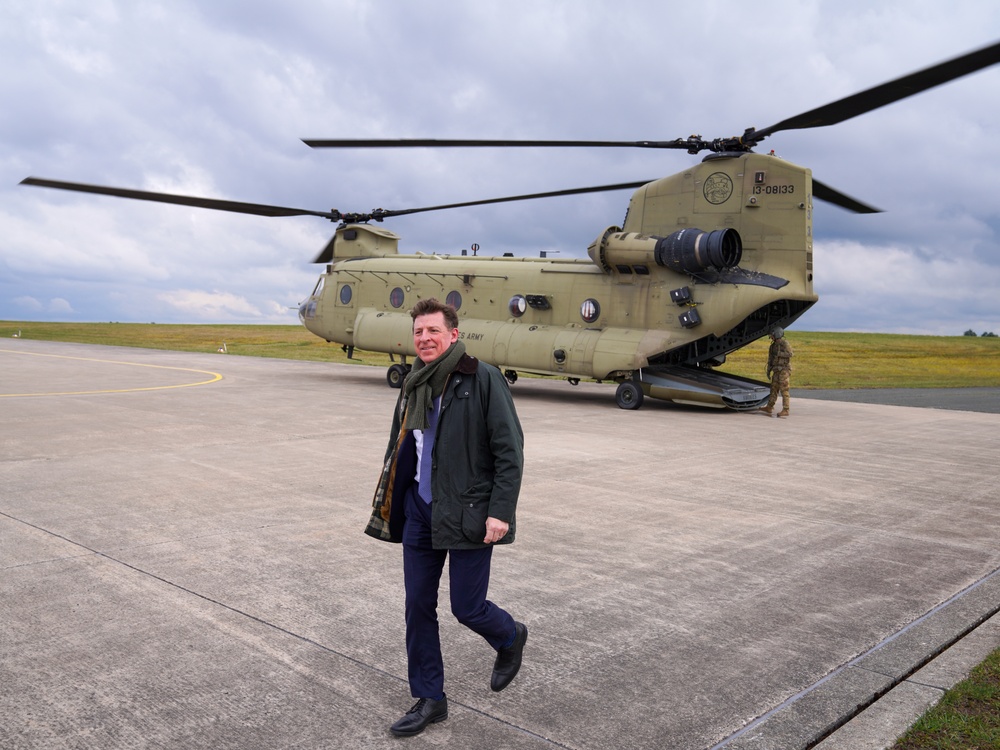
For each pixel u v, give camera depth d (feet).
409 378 10.75
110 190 49.34
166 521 20.53
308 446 33.27
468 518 10.30
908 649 13.30
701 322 50.01
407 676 11.93
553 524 21.38
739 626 14.29
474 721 10.66
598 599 15.57
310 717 10.62
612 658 12.80
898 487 27.78
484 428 10.47
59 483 24.88
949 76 27.40
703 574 17.33
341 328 67.62
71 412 42.29
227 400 50.70
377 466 28.89
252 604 14.75
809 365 110.01
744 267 50.44
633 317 53.11
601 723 10.65
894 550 19.61
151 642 12.92
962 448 37.83
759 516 22.89
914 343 143.23
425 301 10.73
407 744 10.00
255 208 56.65
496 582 16.48
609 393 67.51
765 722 10.71
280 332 171.73
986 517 23.44
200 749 9.75
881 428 45.47
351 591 15.58
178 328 186.50
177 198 51.78
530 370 56.70
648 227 53.98
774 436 40.83
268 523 20.56
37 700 10.88
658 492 25.90
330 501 23.18
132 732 10.11
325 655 12.60
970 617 14.92
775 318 51.55
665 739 10.25
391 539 11.05
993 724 10.72
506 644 11.16
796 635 13.91
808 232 48.91
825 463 32.60
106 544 18.35
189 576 16.25
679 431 41.86
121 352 105.60
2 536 18.80
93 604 14.56
